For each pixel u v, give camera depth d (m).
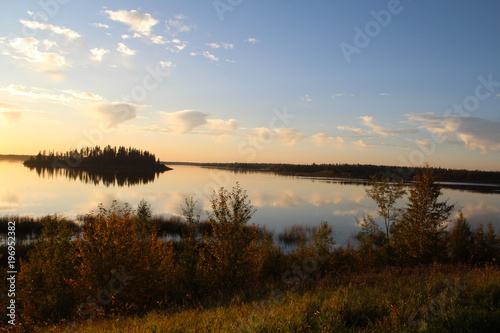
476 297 6.34
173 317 8.02
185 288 14.41
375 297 7.21
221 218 15.51
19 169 152.88
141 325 7.43
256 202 75.31
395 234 23.72
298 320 5.67
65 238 17.92
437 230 22.30
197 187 95.88
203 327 6.33
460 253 20.70
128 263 13.60
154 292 14.11
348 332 5.18
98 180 114.69
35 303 15.42
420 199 22.41
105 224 14.66
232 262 14.77
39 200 61.53
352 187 126.62
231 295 12.15
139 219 22.53
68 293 15.32
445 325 5.10
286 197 86.44
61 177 120.31
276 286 11.98
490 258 19.89
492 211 55.62
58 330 9.62
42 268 16.48
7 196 67.12
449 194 87.62
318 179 193.00
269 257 21.08
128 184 103.69
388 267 14.66
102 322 9.27
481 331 4.88
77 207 53.38
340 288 8.59
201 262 15.13
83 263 13.74
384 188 32.47
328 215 57.12
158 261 14.90
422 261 21.36
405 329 4.99
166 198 68.69
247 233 15.73
